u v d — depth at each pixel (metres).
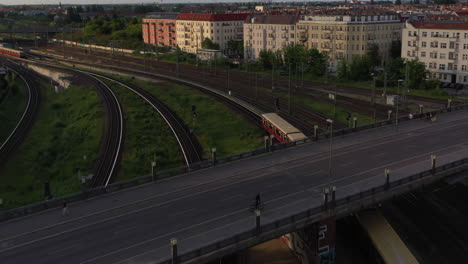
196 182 56.22
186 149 89.25
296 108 112.88
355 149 67.06
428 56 138.88
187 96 132.75
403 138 72.12
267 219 46.16
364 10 179.25
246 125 103.25
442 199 67.75
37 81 179.00
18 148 96.94
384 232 52.59
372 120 98.00
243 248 42.16
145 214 48.19
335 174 57.31
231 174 58.47
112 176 74.81
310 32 171.75
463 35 128.88
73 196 50.97
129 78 165.38
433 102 112.44
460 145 67.56
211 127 104.50
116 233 44.53
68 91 150.75
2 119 120.00
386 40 165.62
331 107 111.69
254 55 199.25
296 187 53.84
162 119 111.00
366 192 49.28
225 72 175.38
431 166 58.88
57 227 45.84
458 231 59.47
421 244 56.75
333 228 47.81
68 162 86.50
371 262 52.88
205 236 43.44
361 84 140.50
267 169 59.78
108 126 103.94
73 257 40.59
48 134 108.31
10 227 45.88
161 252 41.00
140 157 83.38
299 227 45.31
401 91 127.06
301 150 67.19
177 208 49.38
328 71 161.00
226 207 49.25
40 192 75.25
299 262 52.69
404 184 52.31
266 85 145.50
